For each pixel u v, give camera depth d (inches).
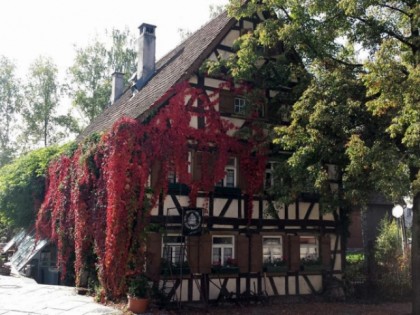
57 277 692.1
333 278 648.4
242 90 623.2
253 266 596.4
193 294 549.6
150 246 527.2
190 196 562.6
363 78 421.4
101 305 505.7
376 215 1120.8
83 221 593.0
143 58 761.0
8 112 1596.9
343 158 509.7
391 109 458.0
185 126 566.3
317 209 663.8
